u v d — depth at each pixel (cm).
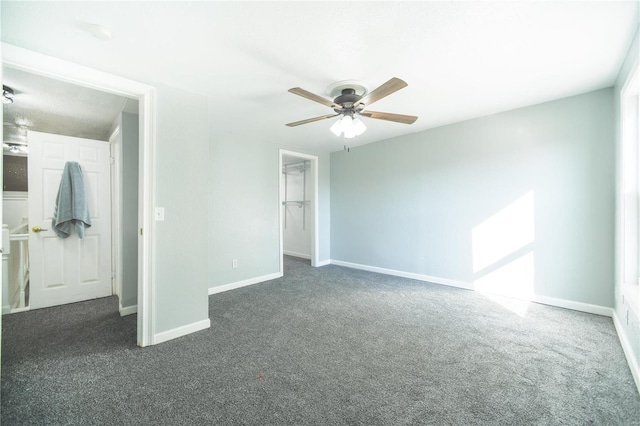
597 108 271
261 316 282
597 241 274
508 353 208
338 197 527
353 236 504
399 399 160
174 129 239
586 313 278
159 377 181
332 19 161
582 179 282
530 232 314
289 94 263
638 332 172
